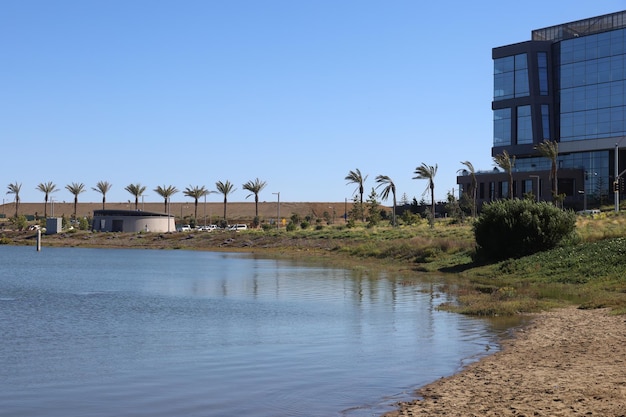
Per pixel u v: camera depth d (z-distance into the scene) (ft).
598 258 131.03
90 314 97.09
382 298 113.70
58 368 57.36
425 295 117.50
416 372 53.88
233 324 84.69
